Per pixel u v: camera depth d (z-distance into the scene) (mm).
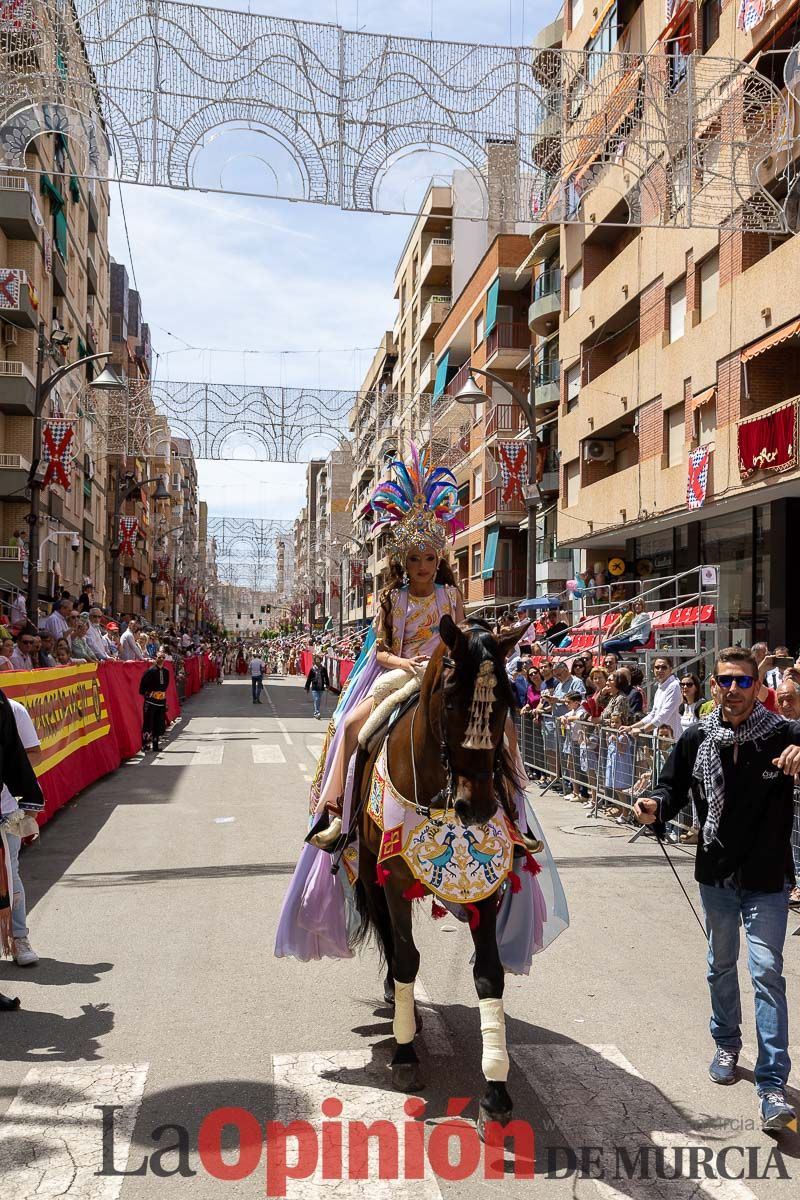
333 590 75562
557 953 6250
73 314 35969
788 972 5926
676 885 8062
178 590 80250
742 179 10891
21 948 5945
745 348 18094
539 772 14398
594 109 10242
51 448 23594
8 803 5793
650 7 22391
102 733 15039
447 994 5504
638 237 23109
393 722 4465
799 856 7523
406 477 4953
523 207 10211
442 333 45000
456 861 3953
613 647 17000
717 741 4230
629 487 23328
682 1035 4902
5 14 8797
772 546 18125
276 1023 5035
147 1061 4551
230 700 40469
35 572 18531
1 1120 3971
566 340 28562
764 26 16922
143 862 8797
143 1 8992
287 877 8211
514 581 34812
